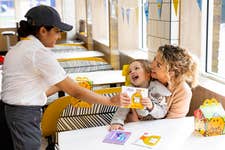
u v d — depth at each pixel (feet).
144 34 13.24
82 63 12.53
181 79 6.23
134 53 12.84
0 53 24.84
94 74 11.10
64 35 22.26
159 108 6.05
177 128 5.71
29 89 5.59
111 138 5.30
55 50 16.31
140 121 6.10
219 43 8.19
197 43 8.18
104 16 17.56
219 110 5.49
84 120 7.59
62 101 7.36
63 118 7.53
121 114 6.10
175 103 6.27
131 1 13.09
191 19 8.09
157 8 9.17
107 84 10.11
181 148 4.93
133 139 5.26
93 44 17.94
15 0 24.49
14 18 25.05
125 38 13.46
